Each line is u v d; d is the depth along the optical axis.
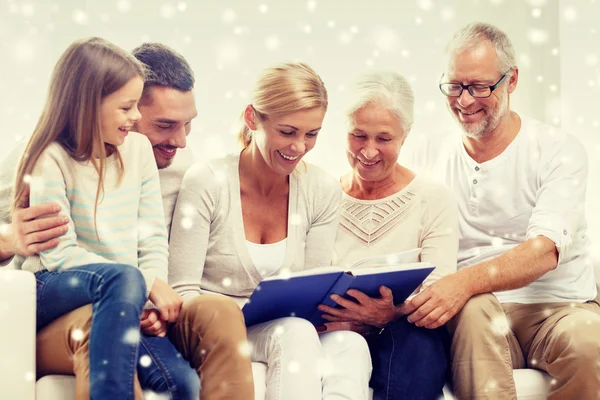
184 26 3.08
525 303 2.40
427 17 3.22
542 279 2.42
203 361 1.85
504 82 2.44
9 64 2.91
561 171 2.42
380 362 2.12
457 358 2.11
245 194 2.20
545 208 2.37
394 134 2.29
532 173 2.46
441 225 2.36
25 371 1.77
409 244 2.35
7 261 2.03
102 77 1.94
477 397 2.06
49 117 1.96
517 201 2.47
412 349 2.10
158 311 1.92
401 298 2.16
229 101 3.08
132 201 2.02
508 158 2.48
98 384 1.67
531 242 2.26
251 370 1.85
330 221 2.27
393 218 2.37
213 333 1.85
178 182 2.29
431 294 2.11
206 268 2.17
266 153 2.12
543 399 2.20
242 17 3.12
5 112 2.90
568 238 2.30
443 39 3.22
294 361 1.89
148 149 2.11
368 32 3.19
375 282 2.03
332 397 1.91
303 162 2.28
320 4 3.17
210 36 3.10
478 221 2.50
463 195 2.54
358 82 2.32
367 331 2.19
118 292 1.73
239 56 3.11
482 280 2.15
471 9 3.22
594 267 2.54
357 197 2.43
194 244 2.12
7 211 2.04
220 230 2.16
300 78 2.08
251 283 2.16
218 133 3.07
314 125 2.09
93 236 1.95
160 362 1.82
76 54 1.97
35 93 2.94
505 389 2.07
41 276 1.88
